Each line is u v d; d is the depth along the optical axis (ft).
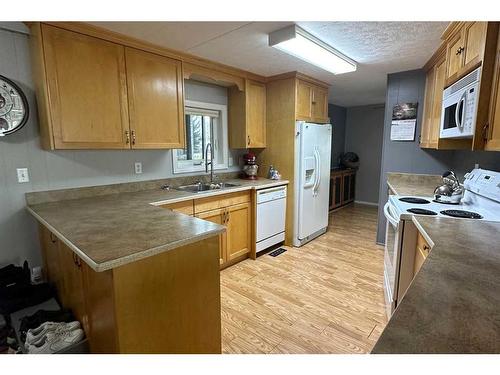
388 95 11.18
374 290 8.37
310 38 7.14
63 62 6.31
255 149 12.76
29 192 7.00
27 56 6.64
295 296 8.06
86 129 6.75
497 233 4.53
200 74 9.34
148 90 7.81
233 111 11.58
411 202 7.50
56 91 6.28
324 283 8.81
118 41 7.11
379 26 6.66
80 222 5.52
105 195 8.22
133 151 8.85
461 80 5.85
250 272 9.62
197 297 5.08
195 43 7.71
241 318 7.04
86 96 6.70
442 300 2.51
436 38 7.32
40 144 7.02
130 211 6.39
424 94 10.20
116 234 4.83
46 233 6.68
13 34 6.43
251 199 10.59
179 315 4.82
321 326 6.72
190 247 4.87
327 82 12.57
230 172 12.08
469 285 2.79
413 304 2.44
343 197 20.07
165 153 9.71
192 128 10.91
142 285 4.26
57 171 7.38
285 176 11.95
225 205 9.62
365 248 11.84
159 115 8.11
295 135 11.41
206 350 5.33
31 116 6.83
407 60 9.25
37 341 4.91
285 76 11.23
